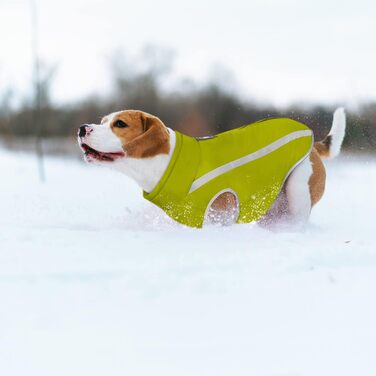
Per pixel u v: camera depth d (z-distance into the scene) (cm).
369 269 402
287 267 397
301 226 629
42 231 510
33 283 349
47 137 3309
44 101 3256
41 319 294
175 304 319
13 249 435
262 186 598
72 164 2338
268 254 431
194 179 568
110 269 377
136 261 404
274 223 641
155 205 652
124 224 611
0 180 1552
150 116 568
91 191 1170
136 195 1052
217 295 336
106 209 758
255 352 257
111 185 1347
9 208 768
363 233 618
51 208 773
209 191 570
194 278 363
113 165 563
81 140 553
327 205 920
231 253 441
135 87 3164
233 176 581
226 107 2748
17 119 3631
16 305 313
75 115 3291
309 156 638
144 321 294
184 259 410
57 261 398
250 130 612
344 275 383
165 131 569
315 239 531
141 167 564
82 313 303
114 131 556
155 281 355
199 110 2828
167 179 566
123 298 327
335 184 1309
